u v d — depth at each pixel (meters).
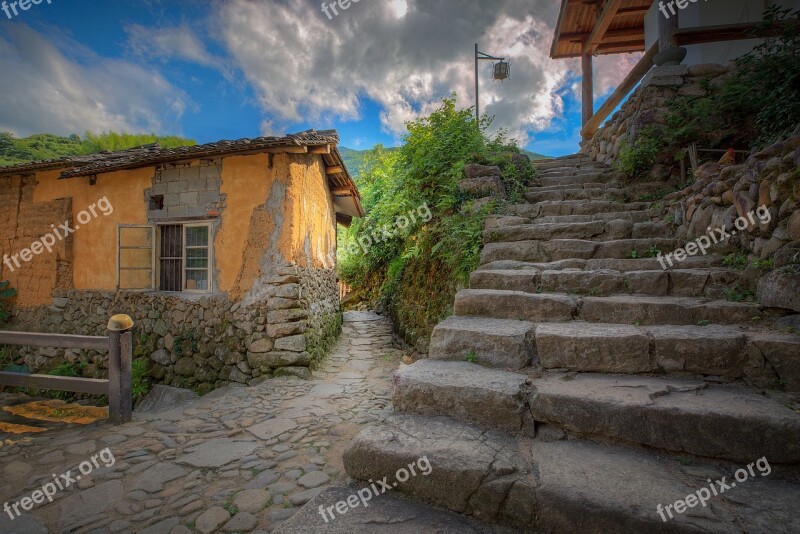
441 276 5.54
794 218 2.32
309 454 2.87
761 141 3.96
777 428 1.51
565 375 2.21
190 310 5.84
